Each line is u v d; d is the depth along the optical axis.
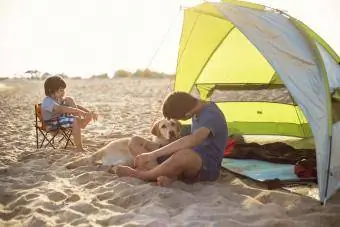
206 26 5.63
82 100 18.25
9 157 5.90
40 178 4.70
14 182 4.56
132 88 27.19
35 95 21.81
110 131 8.50
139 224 3.26
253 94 6.49
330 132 3.95
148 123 9.59
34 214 3.57
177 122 4.98
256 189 4.20
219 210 3.57
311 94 3.97
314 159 4.77
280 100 6.38
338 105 4.30
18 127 9.26
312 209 3.64
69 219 3.53
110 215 3.52
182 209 3.66
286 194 4.00
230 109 6.67
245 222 3.36
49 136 7.81
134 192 4.04
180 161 4.18
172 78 6.13
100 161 5.14
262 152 5.55
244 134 6.74
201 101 4.52
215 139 4.30
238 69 6.32
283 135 6.59
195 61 5.93
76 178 4.63
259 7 4.97
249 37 4.05
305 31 4.57
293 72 3.98
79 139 6.08
